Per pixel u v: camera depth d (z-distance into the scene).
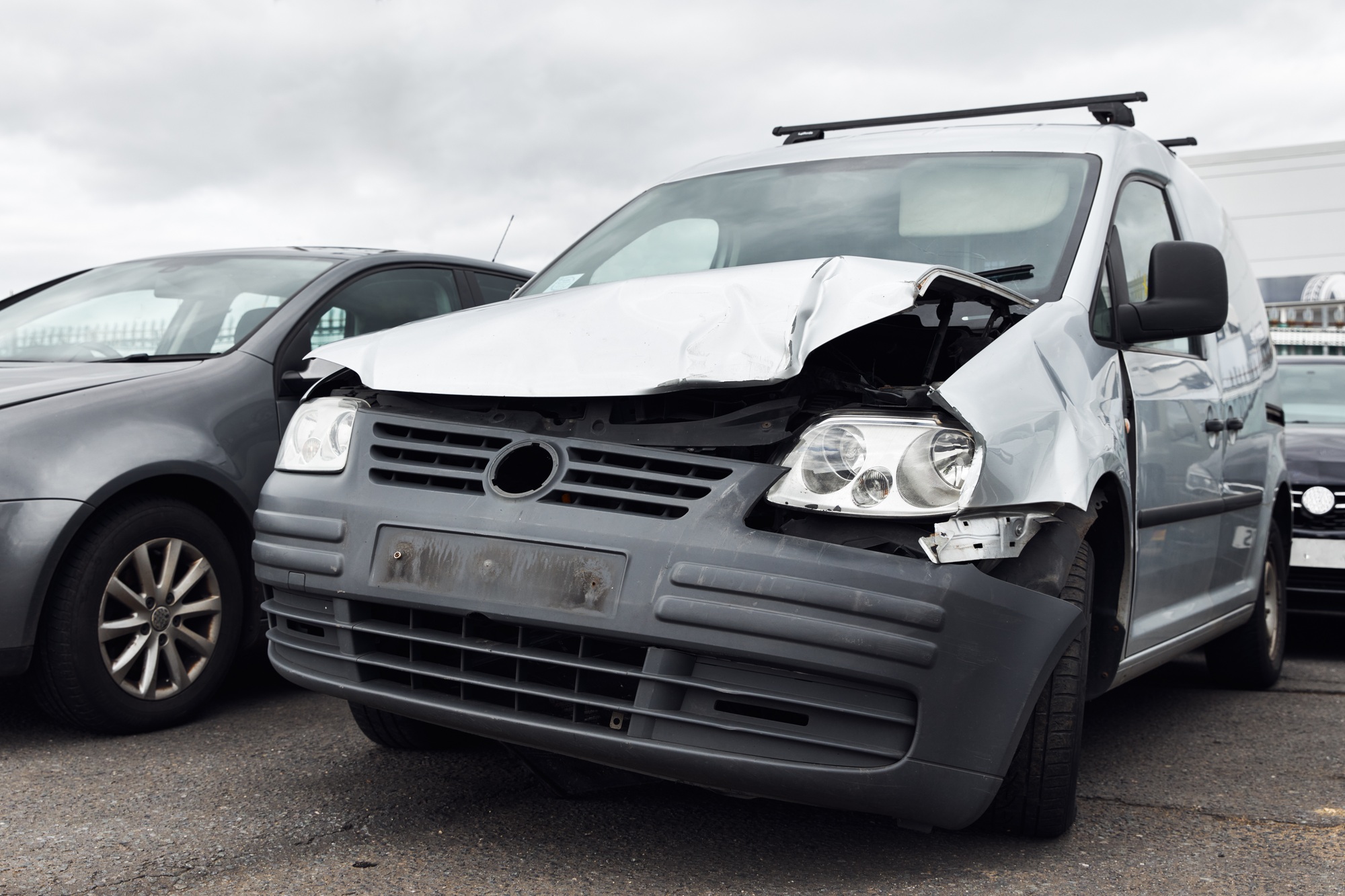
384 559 2.57
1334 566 5.96
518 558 2.44
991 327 2.86
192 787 3.05
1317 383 7.54
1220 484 4.07
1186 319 3.18
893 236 3.42
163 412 3.77
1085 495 2.49
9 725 3.71
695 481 2.39
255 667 4.66
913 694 2.27
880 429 2.34
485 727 2.48
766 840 2.76
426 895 2.37
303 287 4.47
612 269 3.74
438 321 3.02
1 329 4.59
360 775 3.19
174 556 3.71
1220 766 3.67
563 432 2.57
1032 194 3.46
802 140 4.39
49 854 2.53
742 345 2.44
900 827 2.76
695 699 2.33
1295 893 2.53
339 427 2.78
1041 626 2.41
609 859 2.60
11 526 3.33
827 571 2.26
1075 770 2.76
